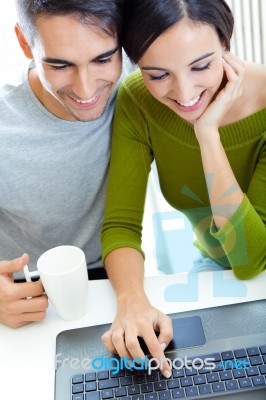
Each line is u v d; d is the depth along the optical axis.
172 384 0.74
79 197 1.21
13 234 1.28
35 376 0.79
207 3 0.82
